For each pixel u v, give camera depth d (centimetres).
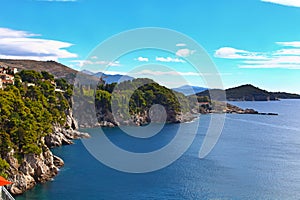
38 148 8888
